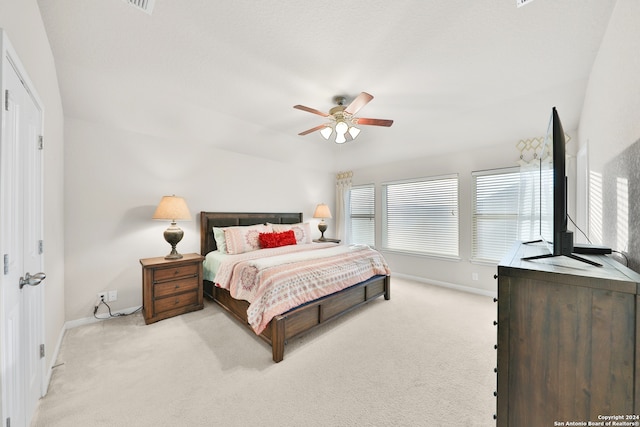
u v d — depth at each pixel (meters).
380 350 2.16
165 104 2.85
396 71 2.22
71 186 2.61
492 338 2.35
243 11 1.58
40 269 1.62
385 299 3.40
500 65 2.13
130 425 1.39
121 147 2.94
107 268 2.82
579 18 1.62
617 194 1.54
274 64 2.14
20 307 1.27
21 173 1.30
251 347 2.21
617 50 1.52
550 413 0.97
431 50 1.94
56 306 2.12
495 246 3.53
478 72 2.23
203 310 3.06
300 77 2.33
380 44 1.88
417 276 4.32
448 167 3.95
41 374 1.59
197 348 2.19
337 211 5.57
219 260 3.10
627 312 0.84
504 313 1.06
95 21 1.69
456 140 3.62
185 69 2.23
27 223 1.39
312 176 5.18
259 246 3.64
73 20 1.67
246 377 1.80
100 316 2.77
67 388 1.67
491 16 1.60
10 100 1.12
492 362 1.98
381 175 4.82
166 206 2.90
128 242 2.97
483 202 3.64
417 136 3.80
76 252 2.63
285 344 2.10
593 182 2.16
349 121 2.75
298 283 2.29
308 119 3.39
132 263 3.00
